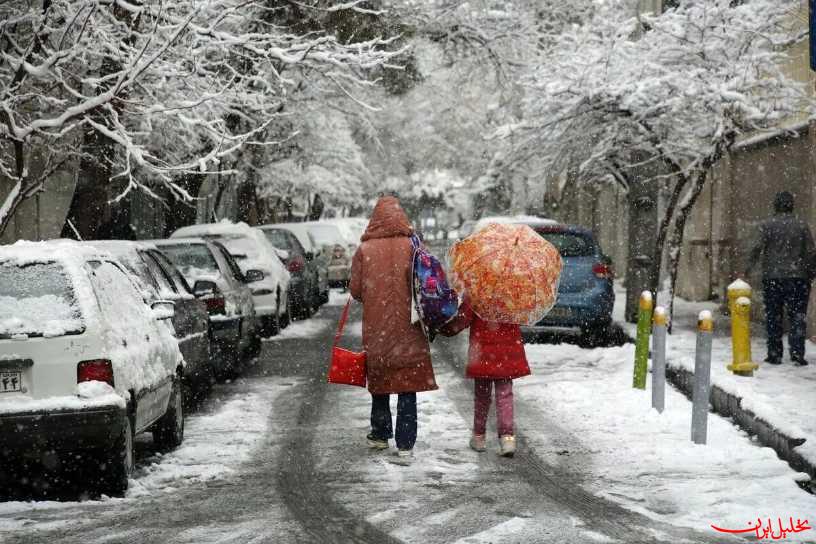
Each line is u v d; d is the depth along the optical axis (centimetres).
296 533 988
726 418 1602
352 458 1349
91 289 1184
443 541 957
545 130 2759
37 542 966
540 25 3931
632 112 2620
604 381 1970
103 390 1131
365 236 1377
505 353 1350
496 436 1496
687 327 2812
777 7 2452
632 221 2933
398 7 3519
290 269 3447
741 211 3212
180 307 1703
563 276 2600
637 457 1330
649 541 951
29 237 3844
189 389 1772
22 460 1134
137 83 2120
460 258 1345
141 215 4678
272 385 2055
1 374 1127
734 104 2384
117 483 1162
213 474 1262
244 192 5078
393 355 1340
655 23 2545
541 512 1059
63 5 2111
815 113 2366
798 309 2006
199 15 2353
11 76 2275
